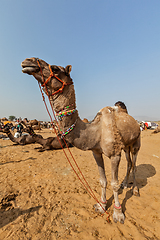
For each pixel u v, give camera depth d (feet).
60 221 9.93
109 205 11.92
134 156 13.75
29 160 23.34
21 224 9.50
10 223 9.56
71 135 9.33
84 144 9.68
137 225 9.78
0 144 35.37
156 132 40.50
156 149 28.86
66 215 10.57
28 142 34.83
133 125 10.91
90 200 12.60
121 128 10.16
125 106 13.20
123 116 10.75
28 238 8.44
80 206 11.70
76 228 9.34
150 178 16.98
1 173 17.72
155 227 9.64
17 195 13.03
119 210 10.27
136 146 13.42
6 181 15.60
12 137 34.24
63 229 9.21
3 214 10.41
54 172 18.88
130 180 16.72
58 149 31.96
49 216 10.41
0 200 11.85
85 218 10.30
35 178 16.89
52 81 8.71
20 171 18.72
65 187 14.87
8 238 8.39
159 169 19.70
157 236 8.93
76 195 13.35
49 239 8.41
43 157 25.46
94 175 18.26
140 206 11.78
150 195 13.42
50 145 30.32
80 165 22.04
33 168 19.95
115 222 9.99
